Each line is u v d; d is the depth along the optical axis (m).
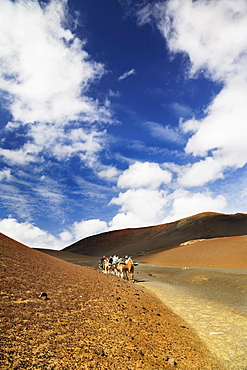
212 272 29.09
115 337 7.40
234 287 21.25
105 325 8.23
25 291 10.03
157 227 139.38
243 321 11.12
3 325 6.48
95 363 5.64
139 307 11.94
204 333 9.49
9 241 22.17
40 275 13.75
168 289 21.16
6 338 5.85
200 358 7.12
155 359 6.53
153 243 107.12
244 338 8.93
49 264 18.86
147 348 7.14
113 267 30.41
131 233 143.75
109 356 6.12
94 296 12.11
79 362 5.53
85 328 7.58
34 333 6.46
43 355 5.49
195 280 26.31
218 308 13.80
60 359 5.48
